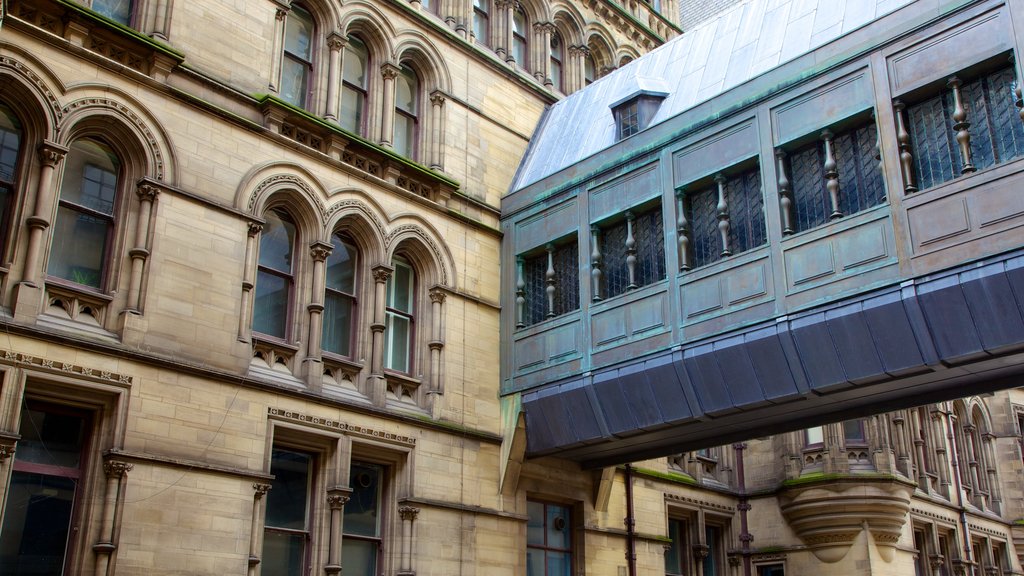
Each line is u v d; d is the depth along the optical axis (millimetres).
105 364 15398
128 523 14977
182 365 16250
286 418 17734
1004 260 14547
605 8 28922
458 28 24281
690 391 18219
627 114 21312
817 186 17438
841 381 16281
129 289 16125
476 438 21016
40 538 14625
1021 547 36156
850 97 16984
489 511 20625
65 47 16156
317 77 20641
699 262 18812
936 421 33781
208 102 18016
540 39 26750
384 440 19234
